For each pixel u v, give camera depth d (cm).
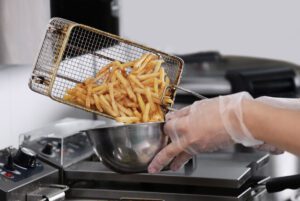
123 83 142
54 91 146
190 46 427
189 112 136
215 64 308
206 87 253
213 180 149
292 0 412
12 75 187
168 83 146
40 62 139
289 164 177
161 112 144
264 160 169
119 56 156
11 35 169
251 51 425
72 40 152
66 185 157
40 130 169
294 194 168
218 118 131
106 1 200
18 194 142
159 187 154
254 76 249
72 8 188
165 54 148
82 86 142
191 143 133
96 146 138
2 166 149
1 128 181
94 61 154
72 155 163
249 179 158
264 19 419
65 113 216
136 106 142
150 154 136
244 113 129
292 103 135
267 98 136
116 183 157
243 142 133
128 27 420
